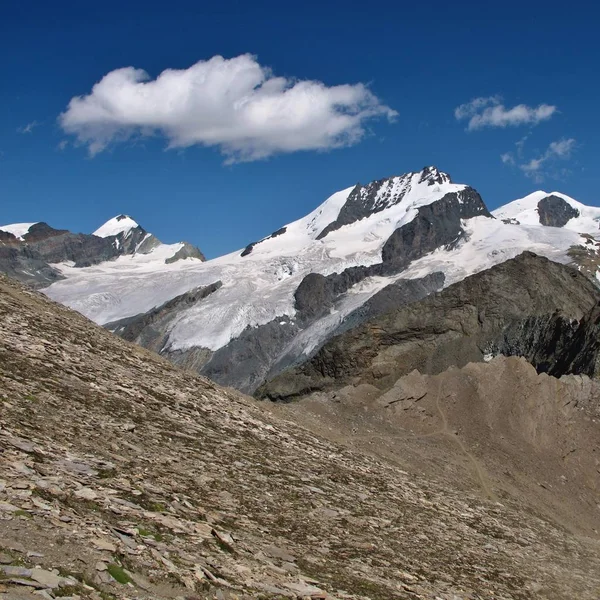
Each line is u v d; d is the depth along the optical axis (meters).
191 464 26.73
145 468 24.06
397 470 42.19
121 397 31.03
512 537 36.41
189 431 30.81
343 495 31.23
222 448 30.34
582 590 31.09
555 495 52.25
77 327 40.56
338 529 26.47
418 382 58.22
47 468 20.06
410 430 54.53
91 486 20.17
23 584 13.61
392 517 30.84
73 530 16.59
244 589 17.58
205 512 22.27
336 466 36.09
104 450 24.17
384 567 24.19
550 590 29.39
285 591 18.50
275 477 29.56
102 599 14.34
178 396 35.56
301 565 21.36
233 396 42.78
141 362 39.34
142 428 28.22
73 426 25.03
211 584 17.02
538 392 60.03
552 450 57.09
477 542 32.72
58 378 29.47
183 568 17.16
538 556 34.75
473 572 27.81
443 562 27.77
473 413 57.56
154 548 17.61
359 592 20.88
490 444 54.94
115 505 19.42
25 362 29.59
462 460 51.62
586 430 59.69
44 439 22.61
